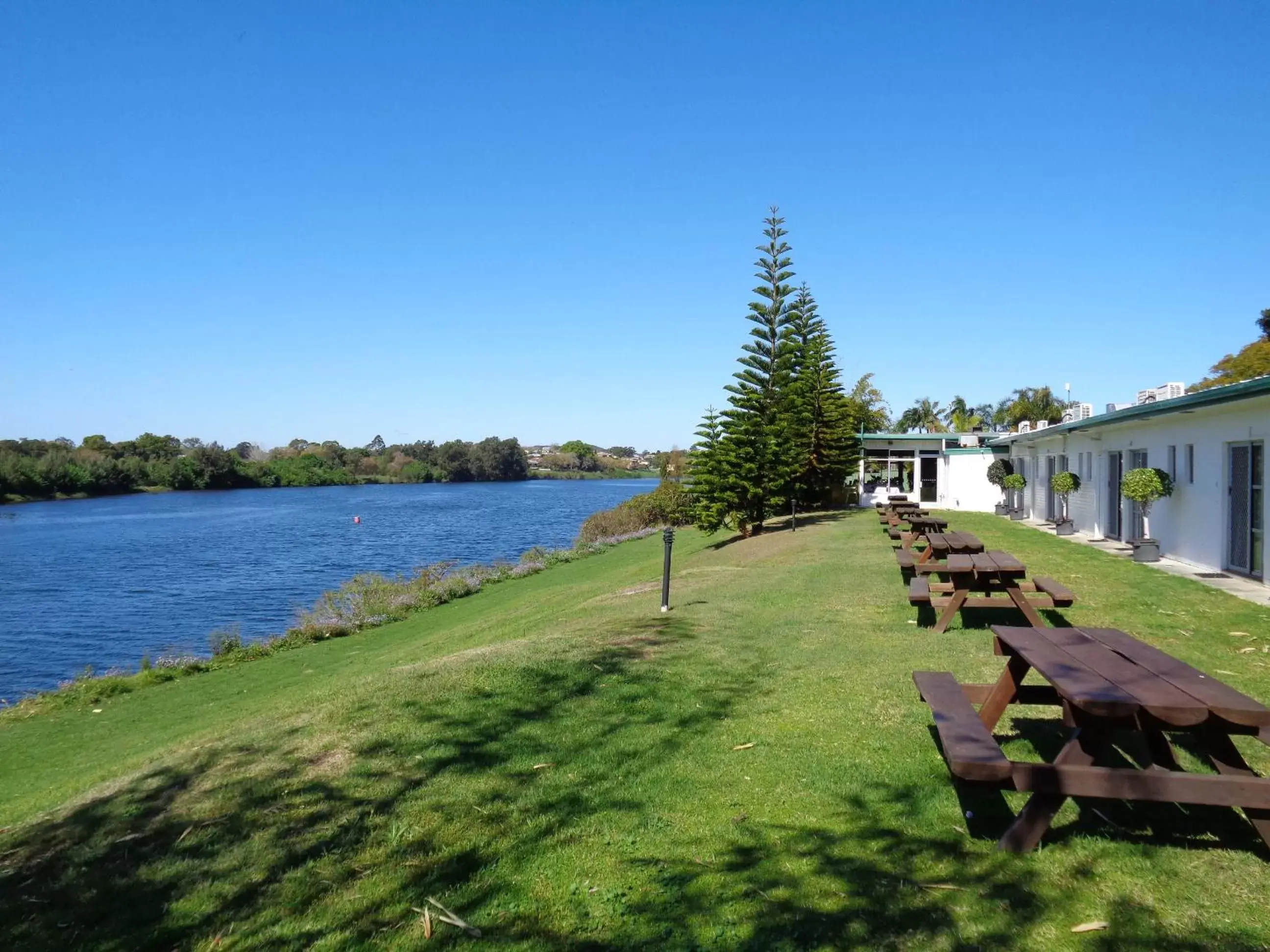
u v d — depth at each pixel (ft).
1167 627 24.00
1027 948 8.77
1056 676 11.59
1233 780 9.91
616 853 11.38
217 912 10.59
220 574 97.91
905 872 10.44
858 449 97.96
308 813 13.00
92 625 69.10
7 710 39.42
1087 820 11.53
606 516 115.44
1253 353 85.71
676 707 17.53
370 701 18.51
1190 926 9.02
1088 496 53.83
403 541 135.03
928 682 14.25
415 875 11.06
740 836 11.66
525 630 33.91
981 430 160.15
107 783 17.42
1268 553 31.24
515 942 9.46
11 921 10.80
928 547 35.55
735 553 60.08
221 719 32.07
